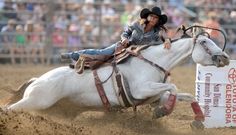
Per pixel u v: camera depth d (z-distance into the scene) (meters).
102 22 45.00
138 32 19.55
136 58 19.28
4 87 19.94
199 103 20.02
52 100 19.03
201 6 46.47
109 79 19.19
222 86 19.97
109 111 19.48
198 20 45.84
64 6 45.19
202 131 18.91
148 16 19.53
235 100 20.05
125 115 19.73
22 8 43.59
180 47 19.19
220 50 18.86
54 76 19.14
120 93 19.06
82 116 20.58
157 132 19.09
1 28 43.00
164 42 19.27
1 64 42.44
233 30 46.28
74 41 44.38
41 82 19.08
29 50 43.41
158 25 19.70
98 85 19.11
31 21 43.50
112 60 19.45
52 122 18.05
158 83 18.89
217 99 20.00
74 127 18.06
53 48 43.84
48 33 43.41
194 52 18.98
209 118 20.02
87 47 44.53
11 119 17.38
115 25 45.16
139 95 18.94
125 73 19.16
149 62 19.19
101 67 19.34
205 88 19.97
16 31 43.12
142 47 19.39
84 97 19.20
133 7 45.25
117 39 44.81
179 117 22.19
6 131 16.53
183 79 34.25
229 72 19.92
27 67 39.97
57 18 44.28
